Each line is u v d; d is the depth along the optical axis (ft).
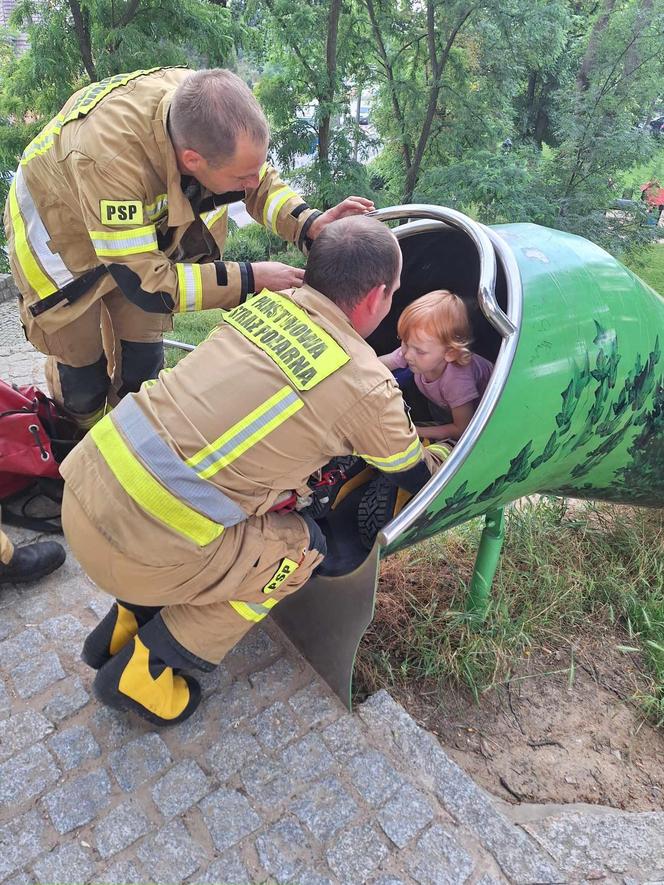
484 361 7.09
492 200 25.77
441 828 5.68
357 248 5.12
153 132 6.12
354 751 6.23
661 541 9.91
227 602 5.91
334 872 5.38
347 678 6.53
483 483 6.13
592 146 26.53
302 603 6.88
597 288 6.35
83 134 6.24
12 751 6.17
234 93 5.60
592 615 8.79
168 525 5.13
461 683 7.52
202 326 20.94
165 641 5.94
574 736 7.23
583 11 38.24
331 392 5.02
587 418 6.48
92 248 7.41
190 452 5.08
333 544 7.23
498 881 5.37
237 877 5.34
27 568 7.73
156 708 6.05
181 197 6.35
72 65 19.85
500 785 6.62
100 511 5.17
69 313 7.72
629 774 6.90
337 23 23.98
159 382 5.40
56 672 6.88
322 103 25.00
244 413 5.06
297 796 5.88
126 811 5.74
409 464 5.43
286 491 5.72
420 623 7.81
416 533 6.23
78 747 6.20
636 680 7.96
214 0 21.97
